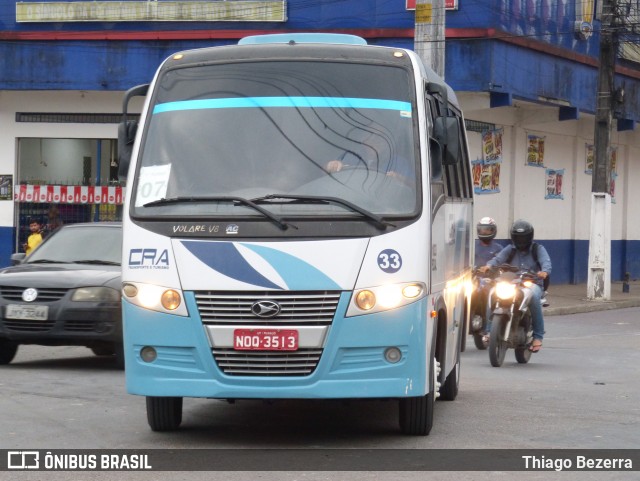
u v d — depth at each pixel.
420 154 15.29
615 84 60.41
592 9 57.62
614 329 40.00
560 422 17.77
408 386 14.63
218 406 19.28
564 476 13.54
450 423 17.53
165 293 14.73
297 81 15.88
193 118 15.80
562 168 63.66
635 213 74.31
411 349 14.63
